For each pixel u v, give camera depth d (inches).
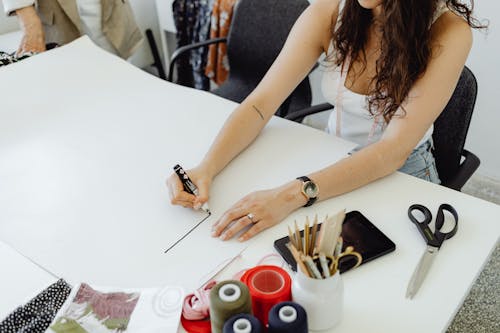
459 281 28.1
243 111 42.7
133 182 38.0
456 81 38.9
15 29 85.4
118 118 47.0
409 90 39.7
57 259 31.4
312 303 23.9
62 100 50.5
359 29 42.7
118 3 85.0
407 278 28.4
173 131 44.6
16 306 28.4
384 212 33.6
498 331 55.7
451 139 44.6
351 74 44.9
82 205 35.9
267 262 30.2
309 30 45.9
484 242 30.6
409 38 37.8
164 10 97.0
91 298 27.7
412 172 45.2
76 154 42.0
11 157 42.1
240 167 39.4
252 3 66.3
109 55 59.0
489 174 77.0
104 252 31.6
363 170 35.6
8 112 48.9
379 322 25.9
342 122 47.9
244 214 33.0
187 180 35.9
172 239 32.3
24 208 36.0
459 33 38.3
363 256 29.4
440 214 32.3
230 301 22.6
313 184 34.3
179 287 28.2
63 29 78.8
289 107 66.5
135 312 26.8
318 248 23.5
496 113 70.8
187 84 96.2
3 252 32.2
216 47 85.4
